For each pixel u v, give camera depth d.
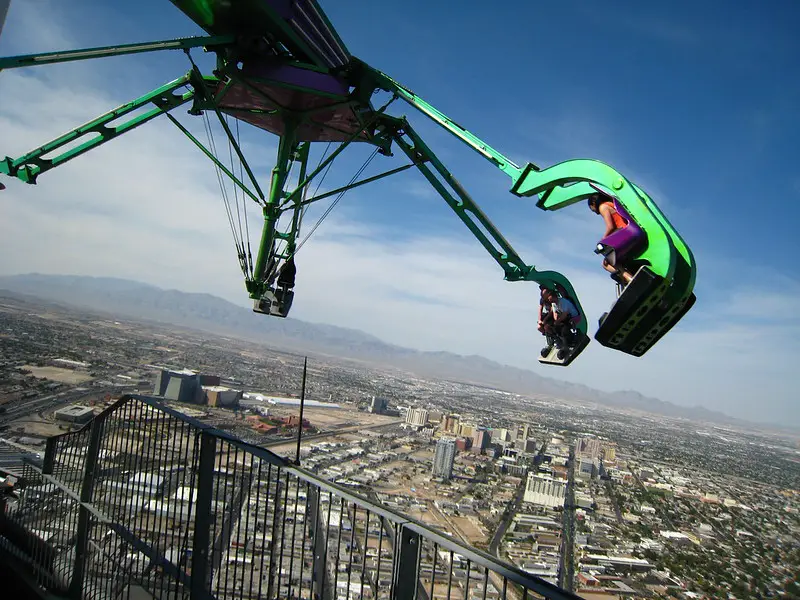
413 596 4.68
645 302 7.11
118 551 6.91
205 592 5.92
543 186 9.43
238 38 12.30
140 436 6.90
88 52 9.66
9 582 7.73
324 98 13.73
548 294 10.30
